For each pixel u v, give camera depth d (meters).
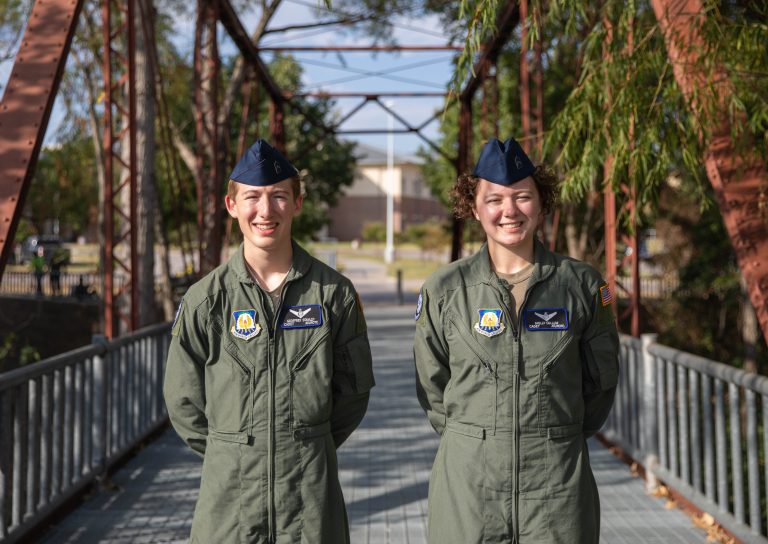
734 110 3.91
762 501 7.45
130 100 6.95
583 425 2.76
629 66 4.01
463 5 3.79
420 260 49.03
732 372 4.16
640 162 4.09
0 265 4.63
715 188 4.04
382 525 4.79
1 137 4.92
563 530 2.52
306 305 2.63
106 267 6.77
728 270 14.91
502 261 2.65
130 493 5.37
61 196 14.96
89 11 12.59
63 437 4.73
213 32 10.33
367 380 2.73
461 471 2.56
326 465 2.63
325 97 16.42
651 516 4.89
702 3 3.87
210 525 2.60
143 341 6.75
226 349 2.61
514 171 2.56
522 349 2.55
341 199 76.50
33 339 20.20
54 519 4.75
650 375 5.47
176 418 2.70
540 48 8.09
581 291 2.61
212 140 10.52
